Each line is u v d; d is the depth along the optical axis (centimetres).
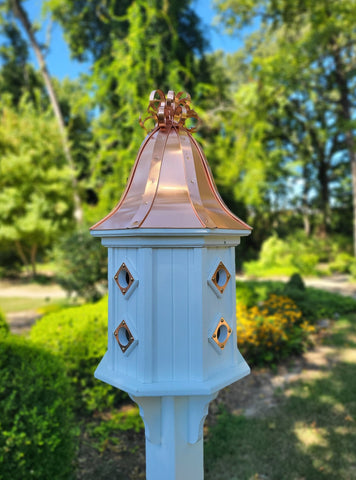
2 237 1300
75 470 280
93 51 1465
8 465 205
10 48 1945
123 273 141
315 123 1850
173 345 128
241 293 638
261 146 1446
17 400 222
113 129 1247
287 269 1599
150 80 1050
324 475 283
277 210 2064
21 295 1215
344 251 1905
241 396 423
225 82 1700
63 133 1443
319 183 2191
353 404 391
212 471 291
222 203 150
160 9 1122
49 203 1349
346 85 1381
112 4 1171
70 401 266
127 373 136
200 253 126
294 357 535
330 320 734
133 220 123
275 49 1647
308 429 347
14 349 249
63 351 360
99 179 1431
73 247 730
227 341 143
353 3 1051
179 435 139
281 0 1159
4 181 1314
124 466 298
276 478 282
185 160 140
